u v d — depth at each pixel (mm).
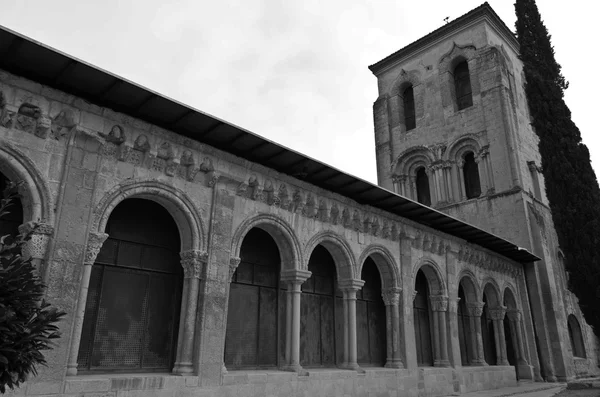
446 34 40781
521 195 32719
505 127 34906
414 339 21094
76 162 12023
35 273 10844
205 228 14508
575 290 25312
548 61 28938
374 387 18562
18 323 6516
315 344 18797
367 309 21547
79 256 11586
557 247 35250
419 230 23078
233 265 14961
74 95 12273
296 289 17047
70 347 11258
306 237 17609
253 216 15977
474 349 25891
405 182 40406
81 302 11609
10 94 11273
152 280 14430
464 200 35844
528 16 30266
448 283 24109
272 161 16438
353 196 19688
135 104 12922
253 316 16922
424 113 40531
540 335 30531
